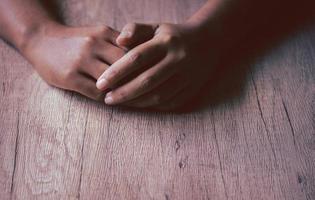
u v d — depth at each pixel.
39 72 0.47
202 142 0.45
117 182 0.41
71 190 0.41
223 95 0.49
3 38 0.50
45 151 0.43
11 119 0.45
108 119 0.46
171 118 0.46
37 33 0.48
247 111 0.47
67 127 0.45
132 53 0.43
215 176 0.42
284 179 0.43
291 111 0.48
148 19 0.54
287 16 0.57
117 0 0.56
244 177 0.43
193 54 0.46
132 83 0.44
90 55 0.45
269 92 0.49
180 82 0.46
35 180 0.41
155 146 0.44
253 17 0.54
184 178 0.42
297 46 0.54
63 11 0.54
